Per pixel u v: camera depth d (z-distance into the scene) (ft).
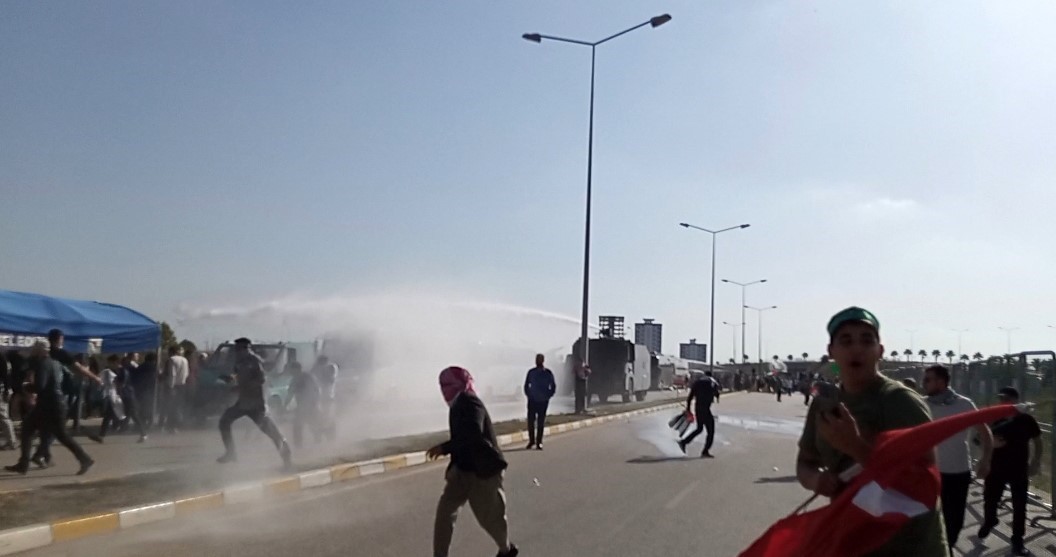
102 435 70.59
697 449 74.84
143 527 36.11
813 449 13.70
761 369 375.66
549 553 32.14
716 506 43.27
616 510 41.70
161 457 57.57
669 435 89.35
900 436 11.97
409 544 32.96
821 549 12.41
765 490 49.14
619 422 111.55
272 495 45.06
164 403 76.13
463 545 33.01
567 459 64.54
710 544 33.96
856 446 12.09
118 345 76.64
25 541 31.48
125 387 69.31
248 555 30.89
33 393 48.60
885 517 11.91
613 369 164.14
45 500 37.76
